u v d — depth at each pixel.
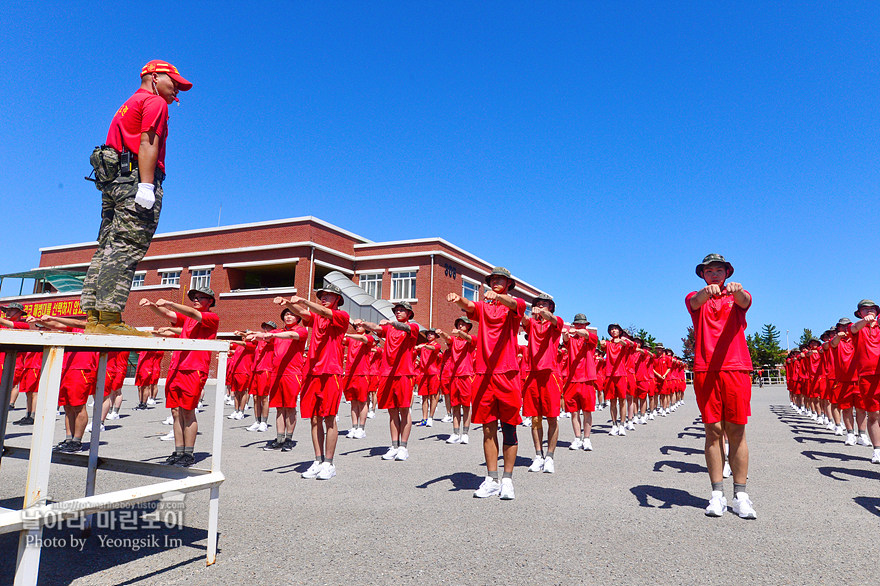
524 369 7.28
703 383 4.87
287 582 3.06
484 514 4.63
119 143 3.82
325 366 6.25
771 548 3.76
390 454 7.74
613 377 11.09
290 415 8.53
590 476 6.48
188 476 3.59
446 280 31.70
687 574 3.24
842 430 11.18
